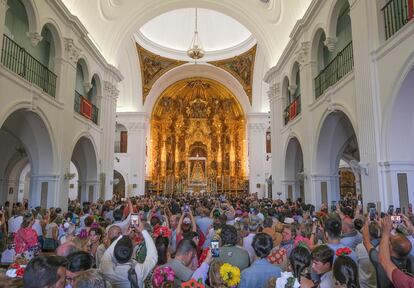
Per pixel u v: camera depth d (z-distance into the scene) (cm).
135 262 316
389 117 663
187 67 2523
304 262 285
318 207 1071
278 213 823
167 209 844
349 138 1088
